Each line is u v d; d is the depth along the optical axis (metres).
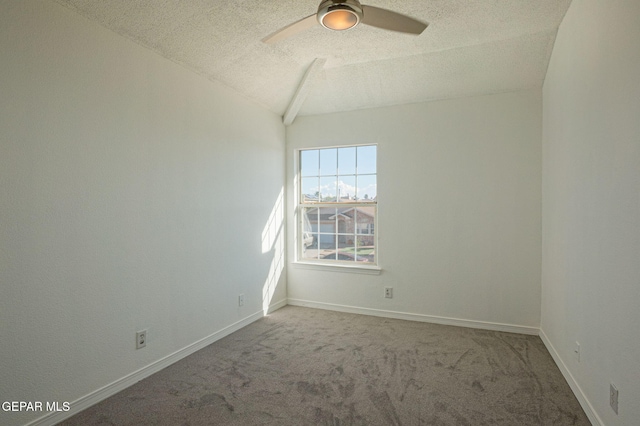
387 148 3.96
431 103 3.77
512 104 3.47
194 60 2.89
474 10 2.53
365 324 3.71
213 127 3.22
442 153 3.73
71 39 2.08
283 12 2.54
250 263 3.75
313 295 4.35
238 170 3.56
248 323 3.70
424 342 3.21
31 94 1.88
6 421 1.79
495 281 3.54
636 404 1.48
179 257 2.85
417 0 2.40
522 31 2.81
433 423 1.99
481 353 2.96
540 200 3.38
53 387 1.99
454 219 3.69
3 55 1.77
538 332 3.39
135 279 2.48
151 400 2.24
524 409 2.12
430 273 3.79
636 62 1.47
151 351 2.60
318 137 4.27
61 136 2.03
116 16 2.25
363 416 2.06
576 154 2.26
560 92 2.67
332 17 1.77
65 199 2.05
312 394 2.30
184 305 2.89
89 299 2.18
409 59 3.34
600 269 1.87
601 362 1.85
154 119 2.63
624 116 1.58
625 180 1.58
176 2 2.32
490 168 3.55
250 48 2.99
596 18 1.92
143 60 2.54
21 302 1.85
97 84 2.23
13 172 1.81
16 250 1.82
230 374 2.58
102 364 2.26
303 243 4.48
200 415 2.07
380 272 3.99
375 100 3.91
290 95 3.97
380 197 3.99
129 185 2.44
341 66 3.55
